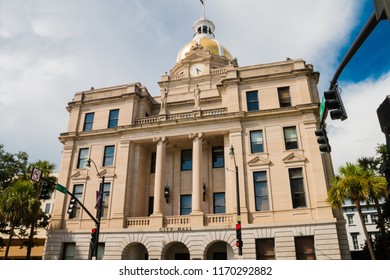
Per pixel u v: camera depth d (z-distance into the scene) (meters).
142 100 37.81
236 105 32.88
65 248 31.86
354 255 34.00
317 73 33.31
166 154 35.72
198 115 33.75
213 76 43.28
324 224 26.08
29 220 32.34
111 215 31.72
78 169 34.88
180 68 49.50
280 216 27.67
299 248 26.28
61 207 33.41
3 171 39.88
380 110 6.64
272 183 28.92
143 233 29.62
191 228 28.56
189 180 34.06
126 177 32.94
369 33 6.80
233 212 28.48
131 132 34.78
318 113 30.78
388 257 23.91
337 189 24.78
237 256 26.69
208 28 61.75
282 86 32.91
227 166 30.98
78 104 38.62
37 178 20.58
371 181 24.20
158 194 31.27
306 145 29.56
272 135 30.72
